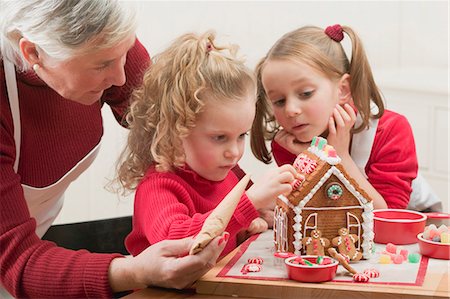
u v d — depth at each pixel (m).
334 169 1.17
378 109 1.68
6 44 1.25
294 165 1.24
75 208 2.63
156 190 1.27
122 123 1.60
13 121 1.33
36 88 1.38
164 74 1.29
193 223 1.15
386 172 1.59
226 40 2.75
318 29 1.62
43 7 1.14
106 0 1.13
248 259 1.21
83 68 1.16
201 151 1.28
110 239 1.66
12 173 1.24
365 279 1.09
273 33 2.82
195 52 1.27
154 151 1.29
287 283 1.09
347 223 1.18
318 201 1.17
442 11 2.97
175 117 1.26
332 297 1.07
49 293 1.14
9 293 1.32
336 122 1.55
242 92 1.25
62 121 1.45
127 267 1.11
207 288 1.10
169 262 1.08
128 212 2.70
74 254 1.16
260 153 1.67
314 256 1.14
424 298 1.04
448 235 1.21
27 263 1.15
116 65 1.18
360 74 1.61
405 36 3.02
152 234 1.20
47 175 1.47
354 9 2.93
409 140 1.64
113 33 1.13
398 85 2.82
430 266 1.16
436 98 2.73
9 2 1.18
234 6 2.75
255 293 1.09
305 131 1.55
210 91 1.23
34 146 1.42
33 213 1.54
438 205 1.72
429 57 3.00
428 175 2.81
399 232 1.28
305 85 1.52
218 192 1.38
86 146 1.55
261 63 1.62
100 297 1.12
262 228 1.41
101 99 1.58
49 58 1.18
